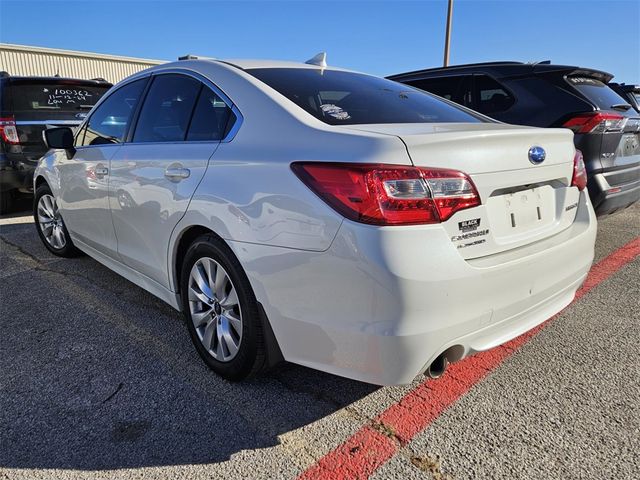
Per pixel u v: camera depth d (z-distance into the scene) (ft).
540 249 7.07
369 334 5.83
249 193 6.94
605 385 8.10
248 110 7.75
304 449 6.63
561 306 7.95
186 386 8.08
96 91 22.90
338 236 5.89
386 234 5.61
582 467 6.27
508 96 16.42
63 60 77.15
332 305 6.09
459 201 6.00
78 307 11.30
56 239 14.79
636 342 9.57
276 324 6.82
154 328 10.23
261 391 7.95
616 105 15.39
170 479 6.10
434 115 8.43
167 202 8.52
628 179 14.94
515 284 6.61
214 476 6.15
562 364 8.77
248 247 6.91
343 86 8.77
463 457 6.47
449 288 5.84
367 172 5.73
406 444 6.73
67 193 12.78
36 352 9.20
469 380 8.30
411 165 5.76
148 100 10.13
